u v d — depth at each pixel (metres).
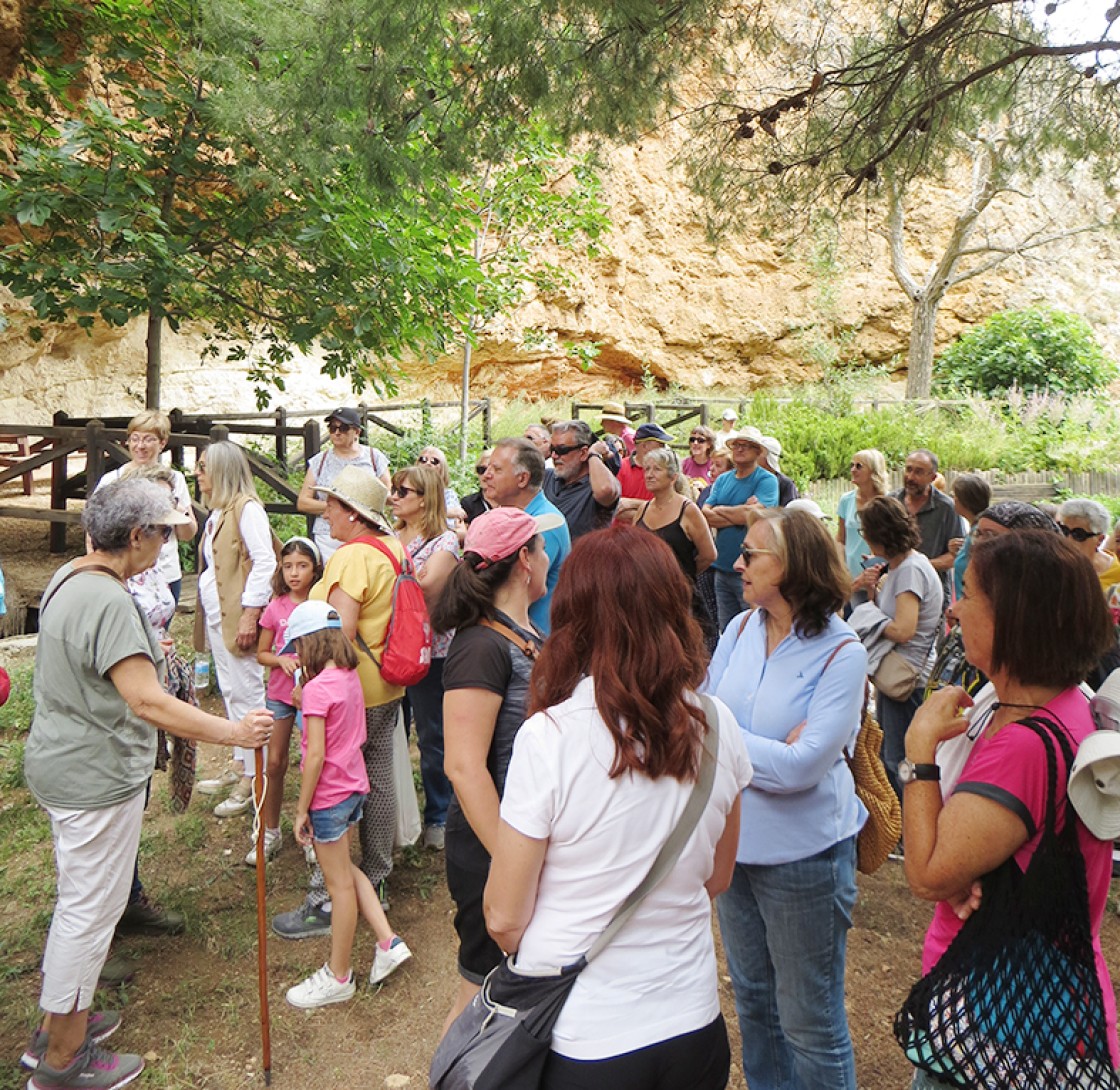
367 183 6.39
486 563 2.44
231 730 3.05
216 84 7.78
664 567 1.81
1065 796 1.72
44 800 2.95
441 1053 1.81
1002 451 15.38
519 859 1.73
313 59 6.16
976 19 5.84
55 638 2.92
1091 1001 1.73
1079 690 1.91
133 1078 3.14
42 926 3.98
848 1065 2.58
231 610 4.90
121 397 15.09
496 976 1.81
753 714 2.67
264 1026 3.15
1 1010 3.50
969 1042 1.75
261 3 7.13
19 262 8.43
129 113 10.15
